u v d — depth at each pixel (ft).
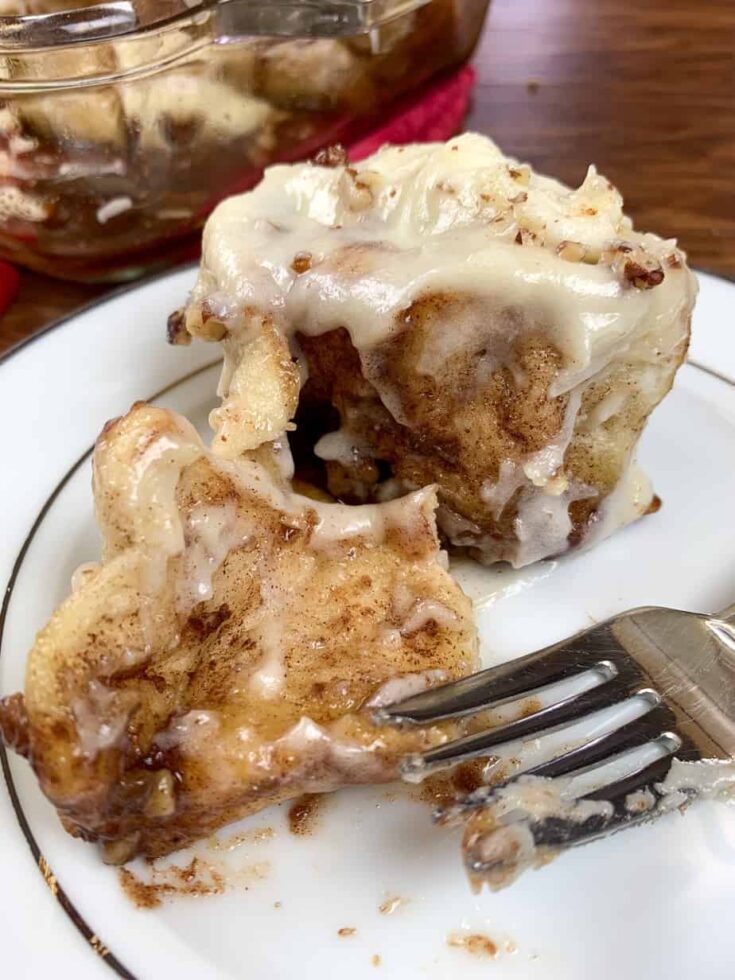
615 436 0.46
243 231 0.45
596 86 0.84
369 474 0.48
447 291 0.42
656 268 0.41
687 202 0.70
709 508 0.50
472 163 0.45
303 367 0.46
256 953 0.34
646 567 0.48
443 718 0.37
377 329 0.42
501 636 0.45
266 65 0.63
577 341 0.41
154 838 0.35
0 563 0.46
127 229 0.64
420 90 0.74
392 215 0.45
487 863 0.32
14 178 0.60
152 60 0.58
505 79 0.86
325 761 0.35
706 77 0.84
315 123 0.68
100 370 0.54
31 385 0.53
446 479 0.46
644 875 0.36
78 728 0.33
